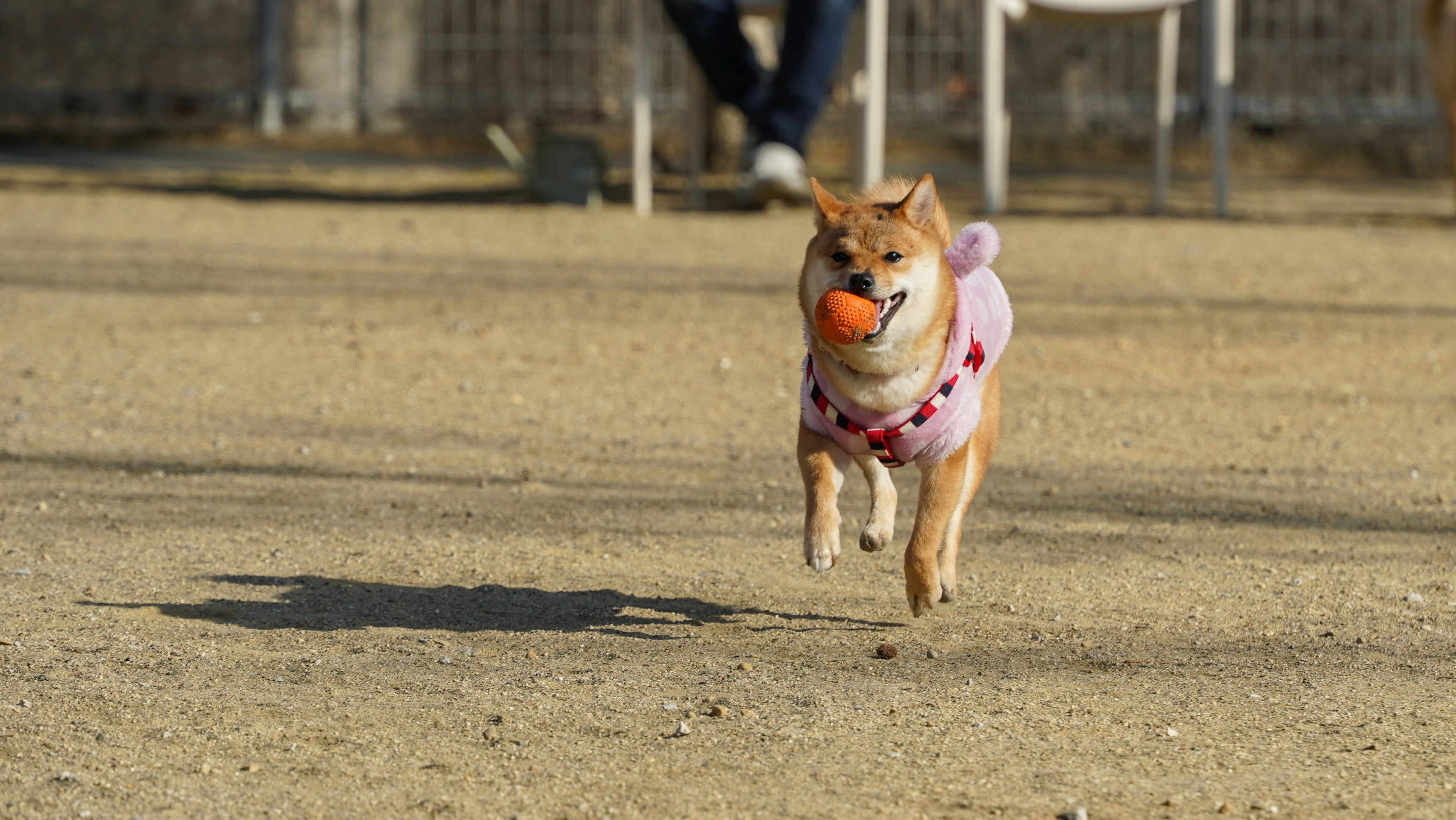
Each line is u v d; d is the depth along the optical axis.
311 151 33.44
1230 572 8.41
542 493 10.15
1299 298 17.48
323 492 10.05
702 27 22.86
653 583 8.16
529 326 15.96
